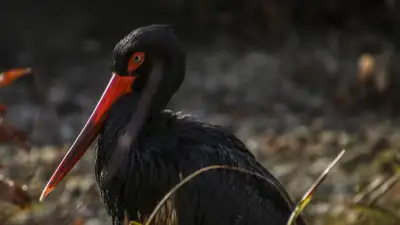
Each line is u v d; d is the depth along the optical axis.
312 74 16.69
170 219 6.07
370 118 14.61
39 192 9.75
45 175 10.42
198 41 19.36
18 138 7.27
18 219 9.10
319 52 18.19
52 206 9.36
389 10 19.66
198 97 15.66
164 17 19.97
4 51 18.30
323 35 19.42
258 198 6.11
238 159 6.12
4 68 17.70
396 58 16.56
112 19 19.64
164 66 6.16
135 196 6.09
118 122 6.11
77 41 18.84
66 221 8.52
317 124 14.13
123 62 6.20
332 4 20.08
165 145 6.03
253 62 17.44
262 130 13.79
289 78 16.55
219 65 17.44
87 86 16.39
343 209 8.53
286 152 12.00
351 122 14.31
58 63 17.81
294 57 17.70
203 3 19.97
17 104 15.27
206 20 19.91
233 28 19.80
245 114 14.94
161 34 6.18
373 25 19.86
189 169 5.98
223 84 16.17
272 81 16.27
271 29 19.59
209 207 5.98
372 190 7.92
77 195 9.57
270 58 17.72
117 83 6.21
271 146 12.32
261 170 6.30
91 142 6.20
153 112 6.13
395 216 7.84
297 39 19.20
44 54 18.23
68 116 14.77
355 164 11.12
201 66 17.44
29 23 19.03
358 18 19.98
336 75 16.66
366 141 12.37
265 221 6.08
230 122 14.31
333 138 12.52
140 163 6.00
